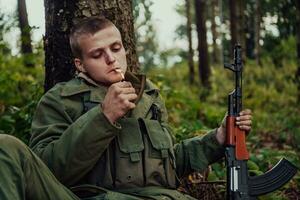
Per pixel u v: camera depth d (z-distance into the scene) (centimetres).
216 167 480
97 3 417
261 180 344
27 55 777
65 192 303
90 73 335
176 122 749
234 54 346
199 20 1748
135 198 312
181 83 1880
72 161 310
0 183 275
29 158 290
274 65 1767
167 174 333
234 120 342
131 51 432
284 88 1555
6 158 280
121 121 328
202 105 1051
